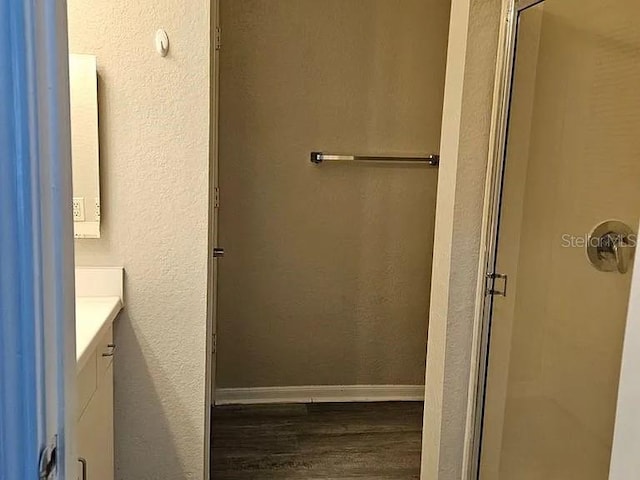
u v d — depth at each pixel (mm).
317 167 2859
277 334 2973
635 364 700
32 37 504
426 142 2920
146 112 1720
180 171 1759
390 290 3027
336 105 2824
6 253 502
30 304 523
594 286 1713
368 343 3057
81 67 1671
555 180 1730
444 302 1812
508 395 1843
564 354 1813
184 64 1713
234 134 2775
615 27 1595
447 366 1821
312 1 2723
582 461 1763
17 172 501
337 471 2383
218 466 2385
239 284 2898
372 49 2803
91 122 1698
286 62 2754
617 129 1611
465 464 1873
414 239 2996
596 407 1715
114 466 1865
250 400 2998
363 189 2916
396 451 2559
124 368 1832
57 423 582
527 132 1698
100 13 1665
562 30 1646
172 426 1880
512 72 1663
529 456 1866
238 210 2838
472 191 1740
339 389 3068
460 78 1693
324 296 2979
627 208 1600
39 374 538
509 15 1635
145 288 1801
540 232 1757
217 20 2215
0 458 529
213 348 2691
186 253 1800
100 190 1738
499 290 1786
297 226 2896
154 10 1683
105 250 1771
